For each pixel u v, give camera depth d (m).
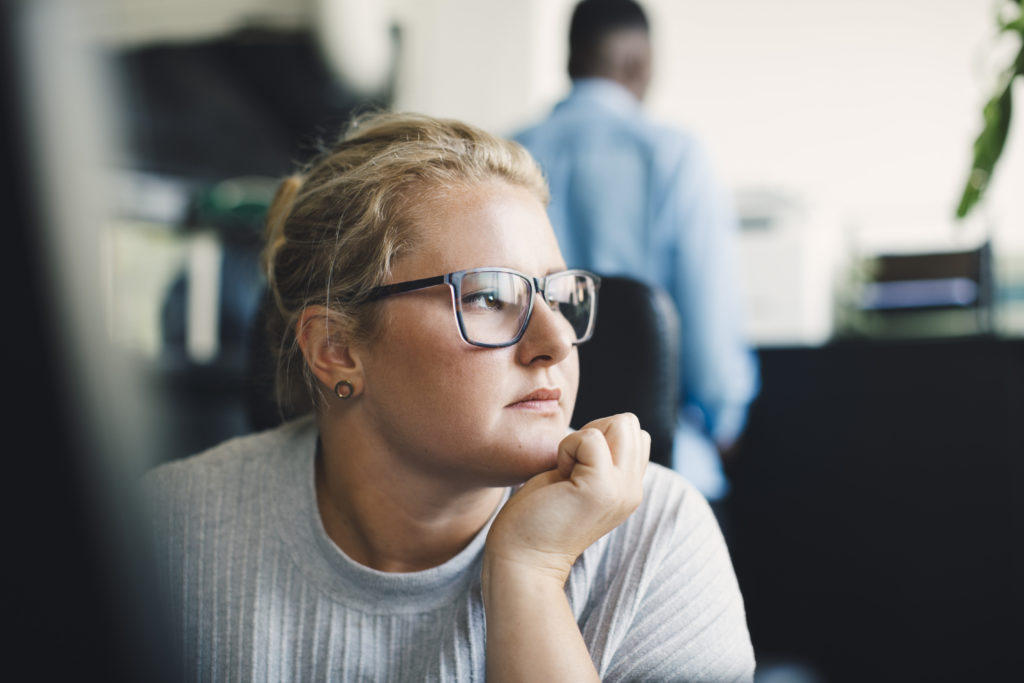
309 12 2.70
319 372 0.58
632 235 1.38
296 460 0.64
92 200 0.17
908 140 2.42
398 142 0.59
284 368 0.67
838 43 2.44
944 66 2.36
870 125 2.45
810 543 1.53
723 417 1.39
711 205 1.38
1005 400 1.43
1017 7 1.02
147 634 0.21
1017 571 1.42
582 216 1.39
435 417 0.53
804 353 1.53
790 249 1.91
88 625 0.19
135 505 0.20
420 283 0.53
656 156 1.37
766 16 2.49
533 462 0.54
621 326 0.84
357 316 0.55
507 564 0.52
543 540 0.52
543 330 0.53
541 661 0.49
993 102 1.02
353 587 0.58
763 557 1.56
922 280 1.69
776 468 1.55
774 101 2.51
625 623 0.57
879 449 1.49
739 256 1.94
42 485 0.17
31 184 0.16
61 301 0.16
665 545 0.60
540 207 0.59
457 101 2.82
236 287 2.42
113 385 0.18
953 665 1.45
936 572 1.47
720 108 2.56
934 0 2.34
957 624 1.45
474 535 0.59
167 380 2.23
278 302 0.64
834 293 1.92
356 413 0.57
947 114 2.38
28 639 0.19
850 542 1.51
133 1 2.71
